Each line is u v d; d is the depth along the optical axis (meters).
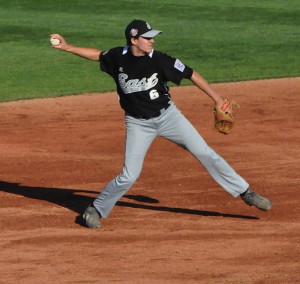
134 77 23.12
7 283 19.59
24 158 33.50
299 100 45.72
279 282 19.31
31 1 87.06
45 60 60.00
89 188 29.23
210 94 23.42
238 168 31.44
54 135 37.75
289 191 28.19
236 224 24.66
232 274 20.03
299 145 35.38
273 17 79.12
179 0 88.38
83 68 56.94
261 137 36.97
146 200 27.47
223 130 23.94
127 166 24.19
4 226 24.77
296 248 22.16
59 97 47.03
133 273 20.23
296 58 60.25
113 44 66.56
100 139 36.91
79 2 86.62
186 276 19.94
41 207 26.83
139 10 82.88
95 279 19.83
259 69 56.12
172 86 50.44
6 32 71.56
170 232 23.92
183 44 66.19
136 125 23.89
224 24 75.69
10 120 41.09
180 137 24.16
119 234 23.81
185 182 29.61
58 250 22.34
